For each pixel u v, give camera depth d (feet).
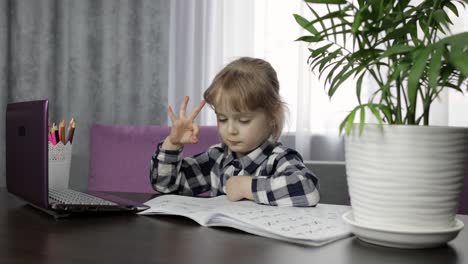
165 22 8.68
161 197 3.37
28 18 8.86
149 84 8.81
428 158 1.88
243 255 1.87
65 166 3.75
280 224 2.28
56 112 9.02
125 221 2.56
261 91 3.73
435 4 1.95
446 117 7.30
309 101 8.03
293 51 8.18
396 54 2.00
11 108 3.15
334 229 2.26
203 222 2.42
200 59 8.67
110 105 8.96
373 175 1.96
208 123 8.59
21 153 2.91
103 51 8.94
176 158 4.14
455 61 1.58
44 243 2.05
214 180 4.49
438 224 1.94
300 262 1.78
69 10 8.95
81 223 2.51
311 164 4.96
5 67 8.79
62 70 8.96
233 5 8.48
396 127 1.89
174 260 1.79
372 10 2.01
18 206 3.10
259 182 3.21
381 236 1.98
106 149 5.37
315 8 7.96
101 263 1.74
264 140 4.09
